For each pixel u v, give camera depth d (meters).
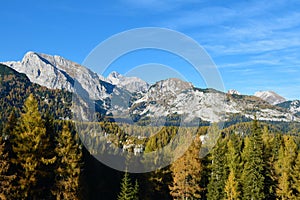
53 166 33.97
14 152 31.95
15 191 30.53
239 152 53.31
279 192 46.59
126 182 37.59
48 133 35.41
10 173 31.27
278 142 54.06
